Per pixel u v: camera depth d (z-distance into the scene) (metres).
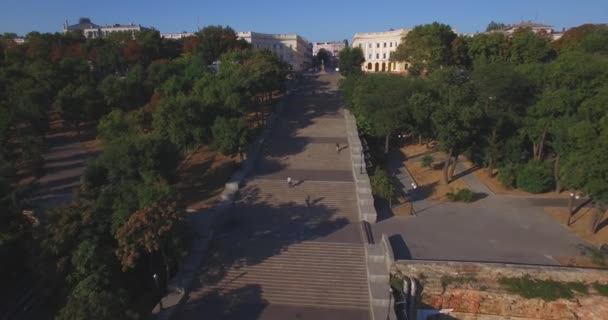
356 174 42.94
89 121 68.25
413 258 30.55
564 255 31.47
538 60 80.88
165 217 26.03
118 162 35.16
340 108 72.06
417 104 49.06
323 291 28.23
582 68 42.44
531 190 44.16
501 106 49.84
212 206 38.03
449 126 43.59
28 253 30.95
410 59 91.19
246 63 65.75
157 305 26.67
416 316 28.80
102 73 94.25
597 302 27.80
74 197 31.11
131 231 24.86
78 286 24.28
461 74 66.50
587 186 32.00
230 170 46.12
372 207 37.50
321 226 35.53
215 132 44.16
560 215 38.91
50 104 66.62
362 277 29.38
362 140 57.12
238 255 31.52
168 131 43.75
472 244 32.97
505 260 30.56
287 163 48.28
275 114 66.50
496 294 28.55
